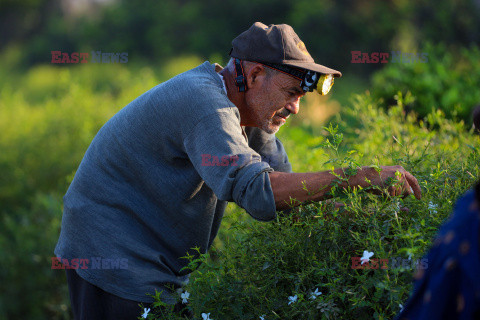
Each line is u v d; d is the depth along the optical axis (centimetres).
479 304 278
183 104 465
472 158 484
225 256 486
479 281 276
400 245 425
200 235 523
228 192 435
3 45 6159
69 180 1082
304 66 461
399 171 440
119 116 515
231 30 4116
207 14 4244
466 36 3466
